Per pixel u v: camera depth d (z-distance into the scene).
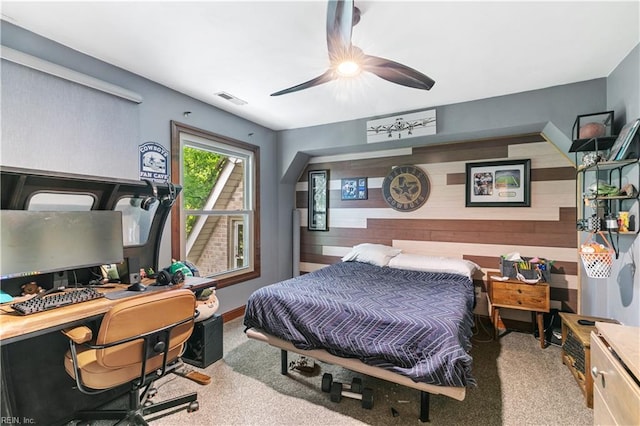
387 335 1.79
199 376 2.26
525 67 2.33
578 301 2.93
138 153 2.49
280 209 4.32
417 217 3.77
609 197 2.04
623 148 1.95
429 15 1.71
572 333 2.27
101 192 2.10
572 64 2.27
